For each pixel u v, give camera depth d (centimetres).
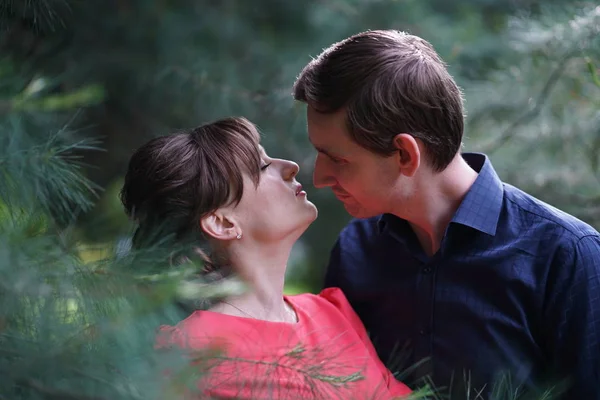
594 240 167
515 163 339
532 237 170
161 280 102
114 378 93
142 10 383
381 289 189
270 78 410
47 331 94
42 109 105
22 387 95
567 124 301
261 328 160
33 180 110
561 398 166
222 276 165
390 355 187
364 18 445
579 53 275
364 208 179
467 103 339
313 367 121
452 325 175
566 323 164
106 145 383
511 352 169
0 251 93
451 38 419
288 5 433
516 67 336
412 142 165
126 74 374
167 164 169
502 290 170
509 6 424
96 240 117
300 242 471
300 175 425
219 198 167
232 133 172
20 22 174
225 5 418
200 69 389
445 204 177
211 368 108
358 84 165
